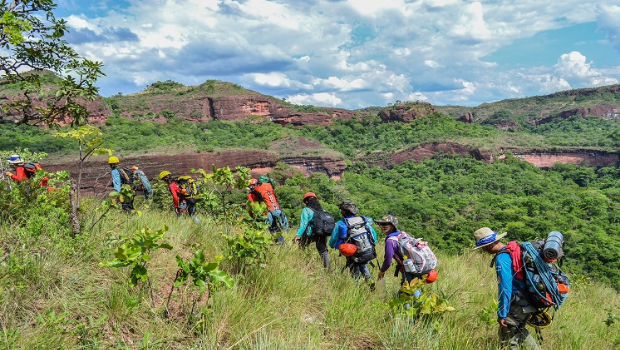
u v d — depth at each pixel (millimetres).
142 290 2994
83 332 2314
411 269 3494
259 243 3807
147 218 5430
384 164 187500
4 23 3189
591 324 4547
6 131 88938
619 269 55531
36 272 2736
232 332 2752
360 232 4277
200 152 120312
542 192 127312
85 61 3943
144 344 2316
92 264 3273
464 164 163625
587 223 85812
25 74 4043
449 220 89562
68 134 3682
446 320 3488
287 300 3471
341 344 2988
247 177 5383
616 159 168000
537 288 2924
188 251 4375
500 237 3225
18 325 2275
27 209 3740
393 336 3020
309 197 5016
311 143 189500
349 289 3883
